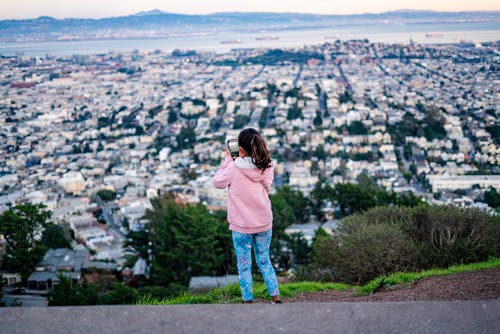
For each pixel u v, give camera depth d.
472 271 6.18
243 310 2.79
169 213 18.34
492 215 8.98
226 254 17.81
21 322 2.70
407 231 9.02
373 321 2.62
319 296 6.09
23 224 21.61
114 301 13.27
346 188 21.42
